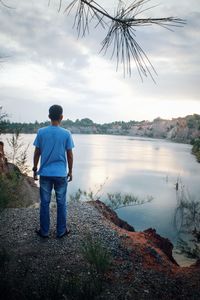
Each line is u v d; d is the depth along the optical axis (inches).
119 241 171.8
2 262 138.3
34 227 186.7
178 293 126.1
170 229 594.6
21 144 340.5
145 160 2714.1
